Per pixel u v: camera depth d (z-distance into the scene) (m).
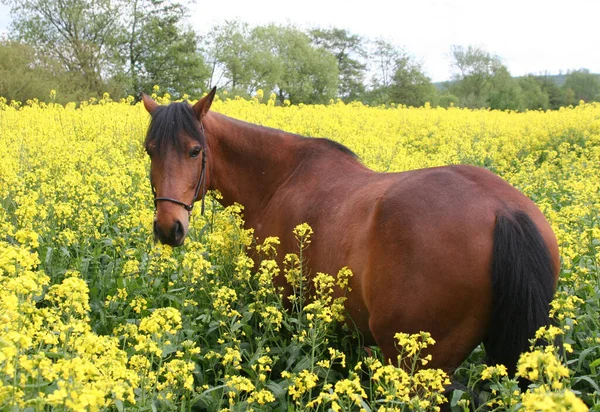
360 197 3.82
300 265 4.07
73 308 3.16
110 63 39.66
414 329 3.24
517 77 72.75
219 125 4.96
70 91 27.98
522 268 3.00
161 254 4.85
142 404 3.07
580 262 4.86
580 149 13.74
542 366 2.39
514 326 3.02
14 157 8.67
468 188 3.33
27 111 13.78
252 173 4.93
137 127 11.03
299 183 4.60
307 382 2.93
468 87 69.94
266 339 4.09
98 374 2.38
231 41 55.53
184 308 4.57
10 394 2.33
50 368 2.41
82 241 5.72
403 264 3.23
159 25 42.41
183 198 4.36
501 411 3.43
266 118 12.26
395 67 71.88
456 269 3.11
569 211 5.87
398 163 10.15
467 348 3.25
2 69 25.00
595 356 3.95
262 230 4.79
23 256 3.17
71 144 9.64
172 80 43.16
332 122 12.60
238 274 4.66
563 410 1.85
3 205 6.04
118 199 6.79
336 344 4.43
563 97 72.06
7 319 2.62
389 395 2.79
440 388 2.96
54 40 39.22
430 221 3.21
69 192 6.37
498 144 15.05
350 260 3.63
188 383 3.04
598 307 4.36
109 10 39.81
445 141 15.60
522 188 8.59
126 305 4.83
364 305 3.62
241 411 3.46
